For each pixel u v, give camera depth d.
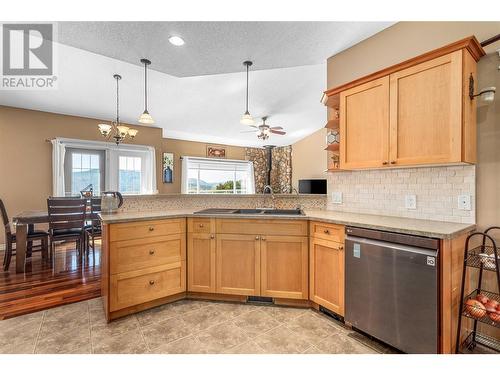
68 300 2.42
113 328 1.93
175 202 2.87
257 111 5.16
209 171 7.52
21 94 3.89
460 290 1.58
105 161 5.10
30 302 2.38
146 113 3.21
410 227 1.62
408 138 1.83
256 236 2.29
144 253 2.17
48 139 4.52
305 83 4.03
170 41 2.25
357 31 2.25
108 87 3.79
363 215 2.26
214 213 2.46
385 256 1.65
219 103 4.62
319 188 6.75
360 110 2.14
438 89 1.70
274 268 2.28
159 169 5.77
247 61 2.66
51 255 3.39
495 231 1.69
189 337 1.82
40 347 1.70
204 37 2.19
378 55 2.29
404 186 2.13
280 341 1.77
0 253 3.99
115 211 2.45
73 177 4.77
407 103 1.84
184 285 2.39
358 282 1.80
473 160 1.73
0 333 1.87
